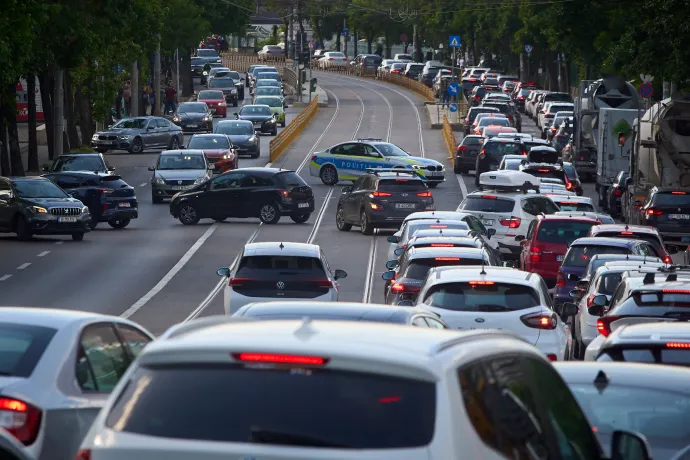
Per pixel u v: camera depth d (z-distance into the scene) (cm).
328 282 5472
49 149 16412
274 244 5681
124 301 7369
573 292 5947
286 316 3189
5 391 2150
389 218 11144
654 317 3850
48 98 16350
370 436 1238
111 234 11069
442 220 7838
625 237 7338
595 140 15738
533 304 4181
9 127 14138
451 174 16912
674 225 9850
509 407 1380
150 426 1284
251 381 1288
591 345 3909
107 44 15988
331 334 1363
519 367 1470
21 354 2278
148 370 1334
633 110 13238
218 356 1302
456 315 4119
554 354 4091
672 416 2167
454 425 1250
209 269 8906
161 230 11425
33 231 10256
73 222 10338
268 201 11794
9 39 10488
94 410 2302
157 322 6619
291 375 1284
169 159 13712
